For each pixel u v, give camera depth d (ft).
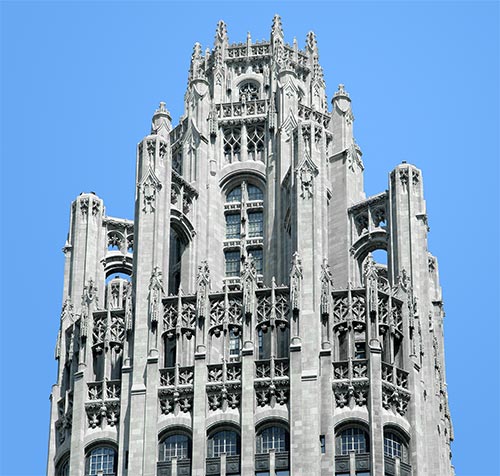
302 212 432.66
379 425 407.23
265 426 410.11
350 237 461.37
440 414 442.91
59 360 437.17
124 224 466.70
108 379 424.05
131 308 429.38
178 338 422.82
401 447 413.59
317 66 509.35
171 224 462.60
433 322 456.04
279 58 499.51
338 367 415.03
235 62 506.89
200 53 512.63
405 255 442.50
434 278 464.65
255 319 421.59
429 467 419.54
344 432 409.08
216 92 499.51
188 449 411.13
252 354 416.67
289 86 487.20
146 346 422.41
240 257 472.44
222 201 481.05
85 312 431.43
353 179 475.31
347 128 483.92
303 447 403.95
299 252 427.33
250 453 406.00
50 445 425.69
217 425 411.34
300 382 411.13
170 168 451.94
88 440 417.49
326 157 474.08
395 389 416.67
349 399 411.13
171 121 491.72
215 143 486.79
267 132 485.56
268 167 478.18
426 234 447.83
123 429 416.46
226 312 423.64
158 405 415.85
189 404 415.23
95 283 456.45
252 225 476.95
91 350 427.74
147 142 452.35
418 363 425.28
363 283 443.32
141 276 433.07
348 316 421.18
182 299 427.74
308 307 419.54
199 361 418.10
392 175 453.58
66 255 459.73
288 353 417.08
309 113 491.31
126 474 410.31
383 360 420.36
